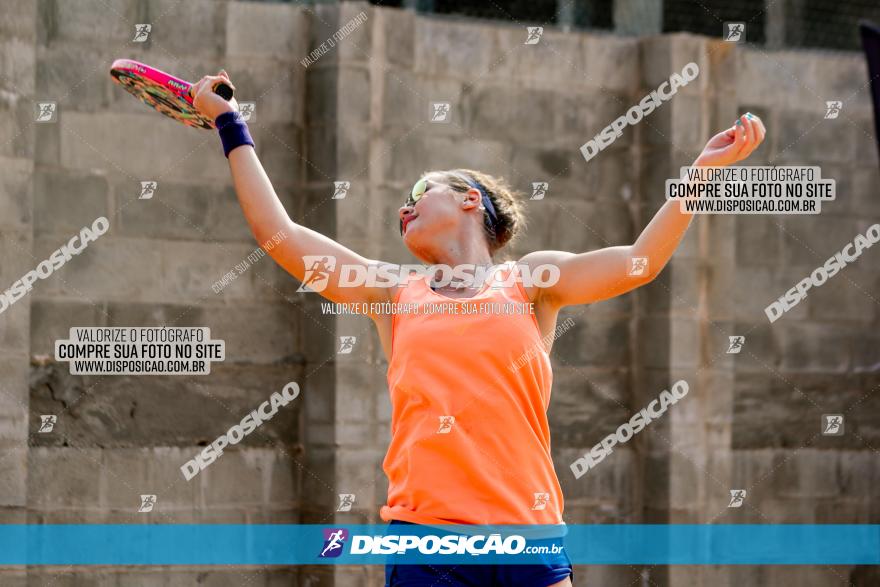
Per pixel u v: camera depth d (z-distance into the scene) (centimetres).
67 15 1563
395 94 1677
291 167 1659
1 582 1458
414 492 669
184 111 795
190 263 1611
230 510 1612
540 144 1756
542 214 1748
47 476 1533
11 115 1484
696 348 1770
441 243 746
